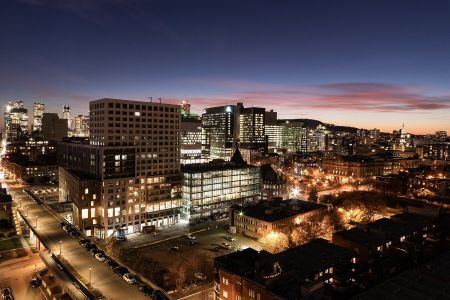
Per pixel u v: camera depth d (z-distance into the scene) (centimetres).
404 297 7850
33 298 10050
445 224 15312
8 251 13125
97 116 17112
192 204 18712
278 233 14250
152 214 17650
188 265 12731
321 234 15338
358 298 7806
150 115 17738
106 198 16188
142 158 17488
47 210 17112
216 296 9631
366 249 11481
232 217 17112
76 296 8175
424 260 11506
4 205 16212
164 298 8119
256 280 8225
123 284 8862
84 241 12138
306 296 7469
